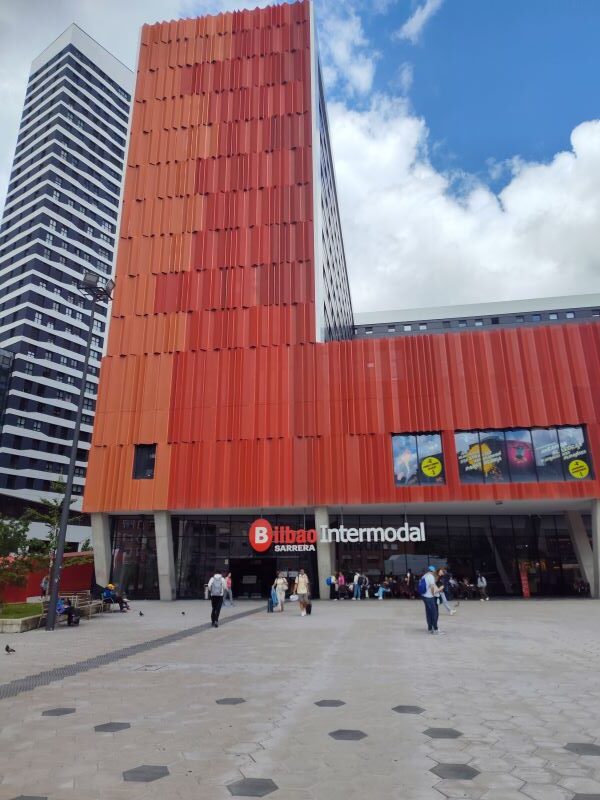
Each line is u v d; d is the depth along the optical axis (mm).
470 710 6742
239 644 13328
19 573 20969
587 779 4492
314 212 39938
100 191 101875
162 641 14188
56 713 6859
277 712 6773
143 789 4402
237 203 41031
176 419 35719
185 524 36625
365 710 6801
